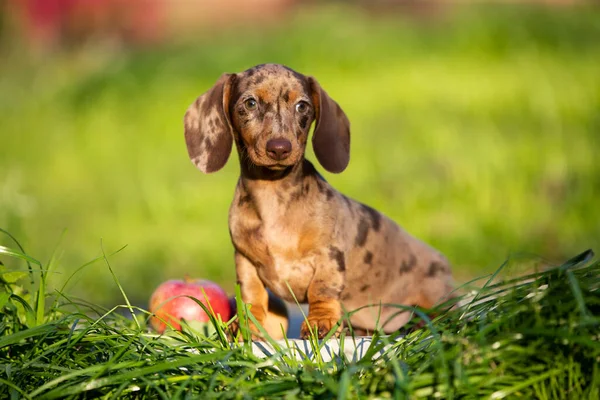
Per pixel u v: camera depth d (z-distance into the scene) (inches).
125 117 808.9
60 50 1213.7
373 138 645.3
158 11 1359.5
